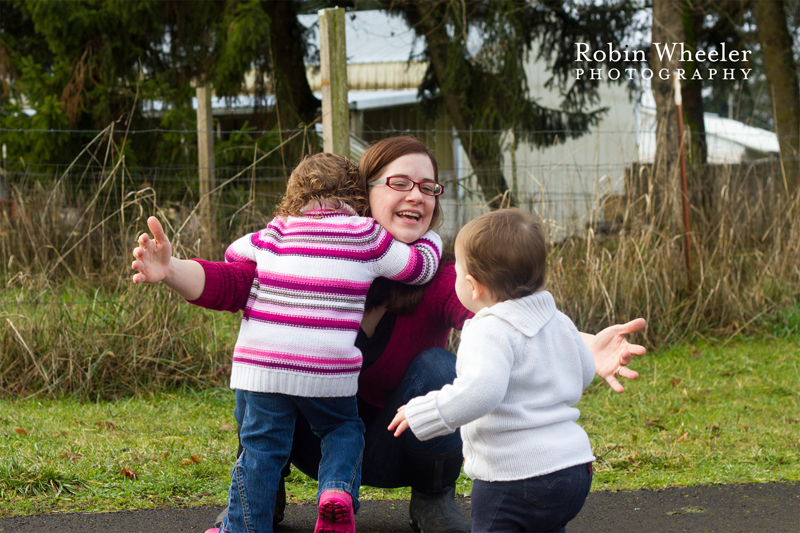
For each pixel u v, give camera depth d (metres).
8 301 4.71
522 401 1.94
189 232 5.28
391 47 13.85
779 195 6.62
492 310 2.00
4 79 9.53
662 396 4.45
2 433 3.55
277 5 10.02
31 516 2.60
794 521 2.66
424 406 1.94
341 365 2.19
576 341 2.05
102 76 9.09
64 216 6.85
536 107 10.45
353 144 8.77
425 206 2.41
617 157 6.38
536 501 1.89
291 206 2.35
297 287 2.21
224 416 4.03
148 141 9.41
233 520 2.17
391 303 2.34
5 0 9.45
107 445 3.40
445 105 11.04
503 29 9.48
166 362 4.53
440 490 2.40
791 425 3.90
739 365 5.16
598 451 3.44
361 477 2.44
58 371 4.44
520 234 2.02
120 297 4.73
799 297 6.40
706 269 6.06
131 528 2.52
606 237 5.94
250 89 10.09
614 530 2.59
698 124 10.81
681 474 3.19
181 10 9.24
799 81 10.38
